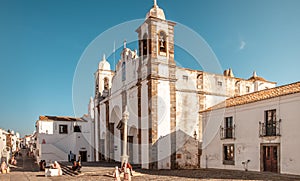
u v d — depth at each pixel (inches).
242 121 812.6
